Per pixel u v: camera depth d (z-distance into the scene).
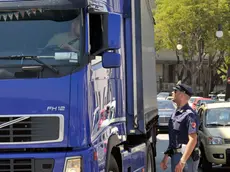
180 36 46.50
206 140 12.95
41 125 5.68
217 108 14.38
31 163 5.66
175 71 72.81
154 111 11.43
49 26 6.00
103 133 6.53
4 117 5.71
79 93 5.75
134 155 8.58
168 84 78.38
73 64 5.84
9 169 5.66
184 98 7.39
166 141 20.94
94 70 6.24
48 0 5.96
